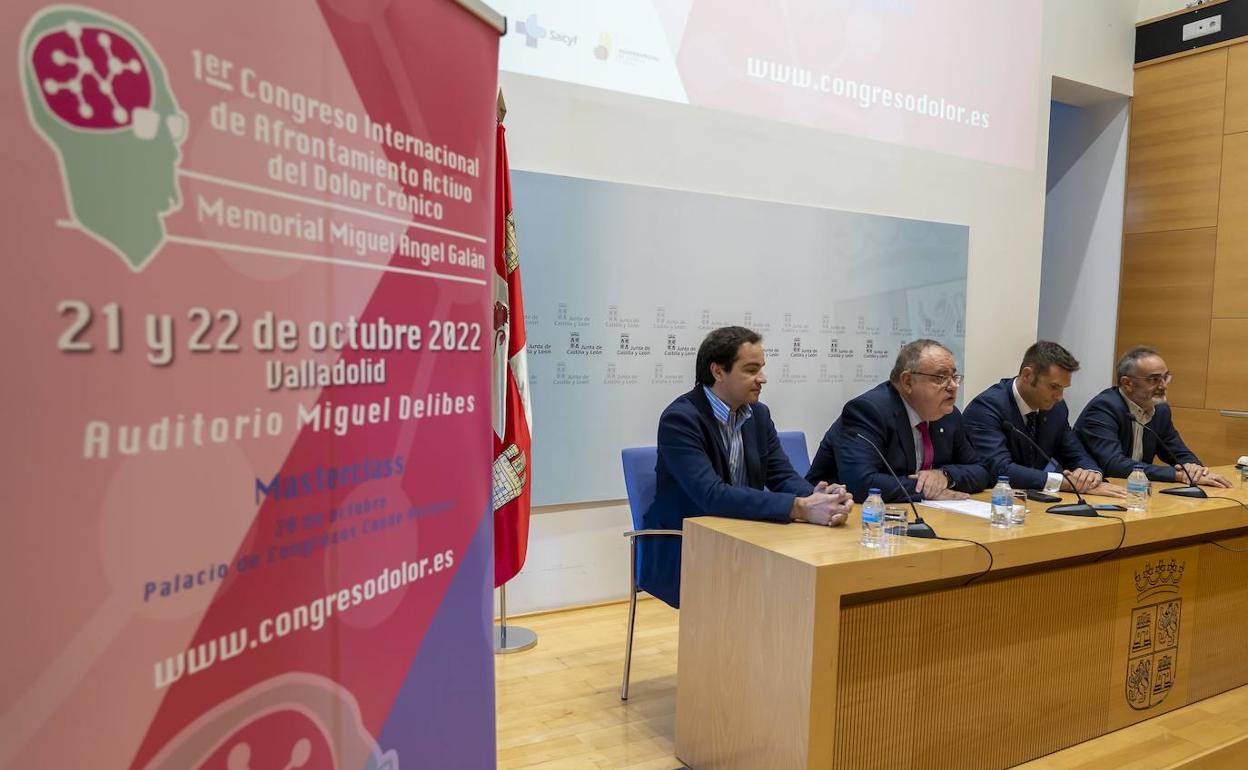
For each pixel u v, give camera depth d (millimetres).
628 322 3447
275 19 765
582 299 3334
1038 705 2141
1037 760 2145
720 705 1950
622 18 3373
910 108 4219
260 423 763
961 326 4496
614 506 3516
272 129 764
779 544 1843
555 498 3328
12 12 565
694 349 3621
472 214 1086
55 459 603
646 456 2615
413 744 1003
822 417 4023
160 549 677
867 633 1793
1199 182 4812
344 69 850
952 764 1975
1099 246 5336
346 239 858
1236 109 4641
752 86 3717
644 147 3461
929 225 4301
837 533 1968
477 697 1132
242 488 749
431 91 990
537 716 2398
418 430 990
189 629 705
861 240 4070
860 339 4113
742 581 1880
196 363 700
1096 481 2746
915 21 4199
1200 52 4785
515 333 2059
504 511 2000
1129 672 2350
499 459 1998
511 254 2062
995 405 3061
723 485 2189
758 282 3775
